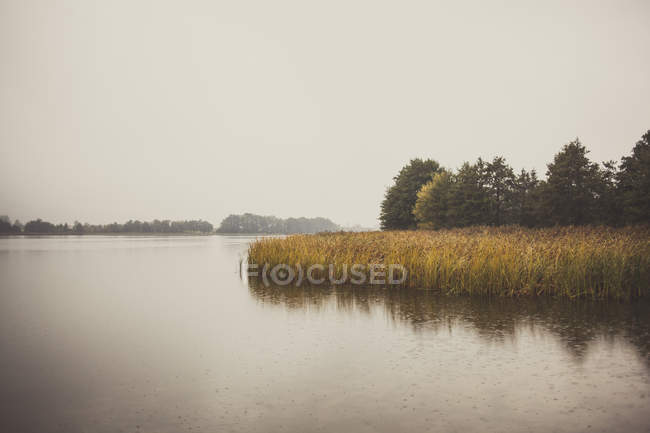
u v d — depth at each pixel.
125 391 5.15
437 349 6.75
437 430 3.98
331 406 4.60
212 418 4.34
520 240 18.50
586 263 11.27
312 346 7.07
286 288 14.06
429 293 12.38
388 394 4.91
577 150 30.56
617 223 28.58
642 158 26.17
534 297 11.36
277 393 5.01
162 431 4.06
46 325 8.98
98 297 12.80
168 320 9.37
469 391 4.96
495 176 38.81
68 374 5.81
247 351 6.83
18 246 60.59
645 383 5.14
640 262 10.96
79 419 4.37
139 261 28.56
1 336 8.01
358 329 8.23
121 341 7.58
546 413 4.32
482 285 11.97
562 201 30.22
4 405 4.76
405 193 56.88
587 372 5.56
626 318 8.71
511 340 7.20
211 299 12.20
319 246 18.33
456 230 32.66
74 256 34.84
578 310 9.60
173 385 5.34
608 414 4.29
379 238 22.70
